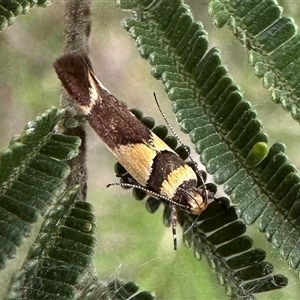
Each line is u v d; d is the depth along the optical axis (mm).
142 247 49
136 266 48
